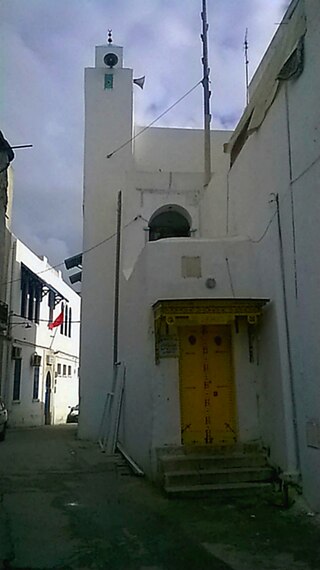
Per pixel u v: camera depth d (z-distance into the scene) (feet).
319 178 23.89
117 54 59.98
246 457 29.14
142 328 34.09
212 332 32.89
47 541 19.47
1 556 17.76
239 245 32.94
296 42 26.20
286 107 27.73
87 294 54.75
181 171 57.11
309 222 24.97
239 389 31.32
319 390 23.67
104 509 24.20
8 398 67.92
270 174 30.14
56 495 27.07
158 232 52.44
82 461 37.32
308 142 25.08
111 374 52.70
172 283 32.27
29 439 51.98
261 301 30.17
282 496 25.70
